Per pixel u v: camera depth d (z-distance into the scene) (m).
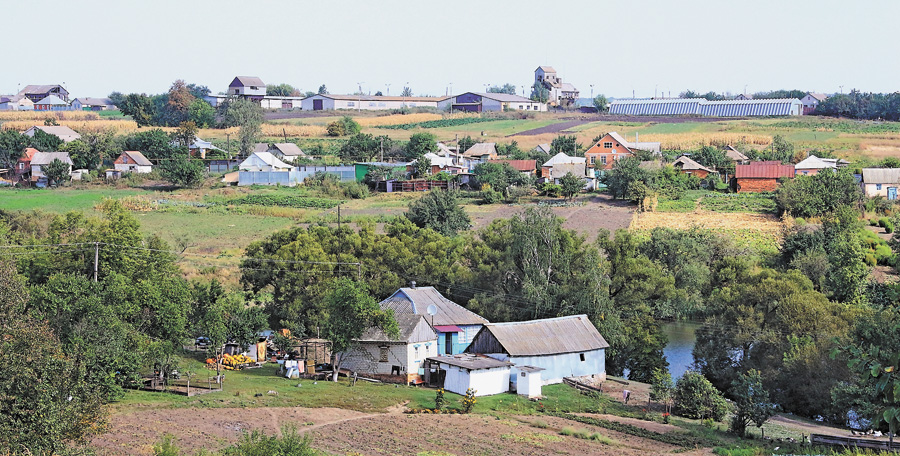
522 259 180.62
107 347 113.31
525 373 138.75
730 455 101.12
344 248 191.00
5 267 86.69
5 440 64.19
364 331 140.75
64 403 71.44
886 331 95.12
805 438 115.06
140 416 103.50
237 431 100.81
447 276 184.75
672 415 132.75
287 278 174.88
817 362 139.00
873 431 121.75
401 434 106.75
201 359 150.50
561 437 110.38
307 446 78.62
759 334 153.62
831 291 198.25
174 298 135.62
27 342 69.94
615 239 186.12
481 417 120.06
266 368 148.25
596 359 156.50
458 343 159.75
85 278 131.38
